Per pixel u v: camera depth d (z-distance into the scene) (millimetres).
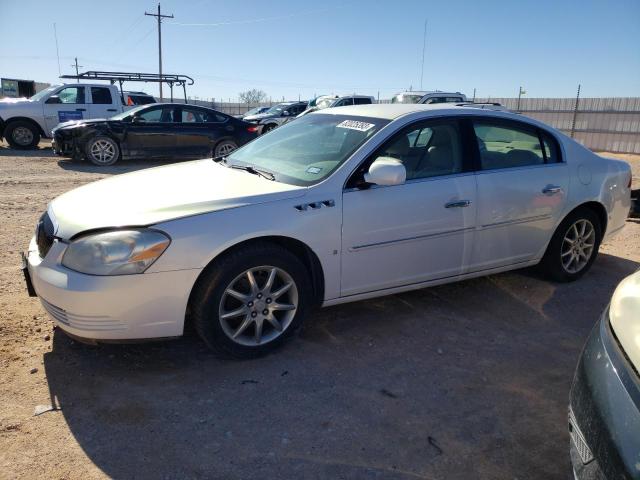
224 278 3121
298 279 3369
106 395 2961
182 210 3062
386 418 2850
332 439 2668
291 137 4277
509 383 3236
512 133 4293
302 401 2971
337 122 4133
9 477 2342
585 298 4539
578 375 2131
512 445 2686
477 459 2576
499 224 4125
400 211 3631
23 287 4305
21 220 6395
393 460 2541
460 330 3893
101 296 2865
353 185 3506
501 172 4125
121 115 12461
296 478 2402
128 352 3412
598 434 1837
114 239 2883
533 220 4312
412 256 3777
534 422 2873
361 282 3631
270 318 3355
